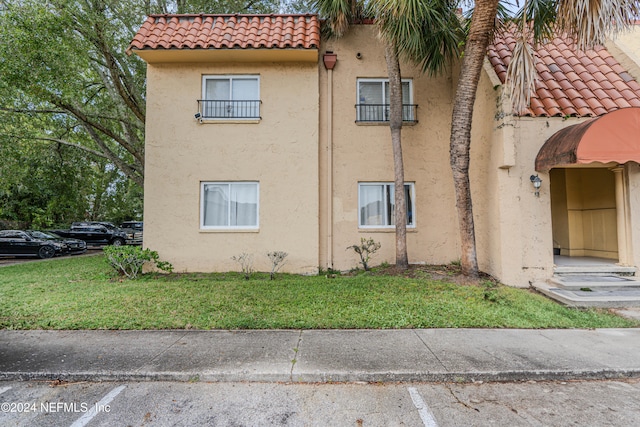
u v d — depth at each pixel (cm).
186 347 446
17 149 1334
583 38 623
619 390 357
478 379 376
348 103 962
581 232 989
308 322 529
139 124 1399
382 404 331
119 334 494
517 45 691
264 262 906
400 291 674
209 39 877
